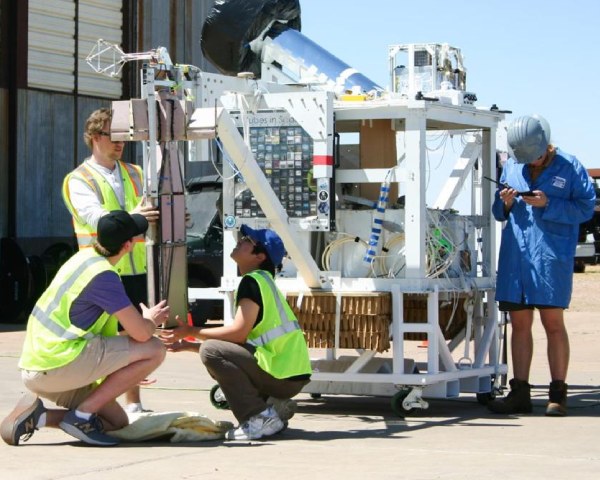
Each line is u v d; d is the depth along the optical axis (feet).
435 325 26.76
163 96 23.32
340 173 27.76
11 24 68.90
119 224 21.71
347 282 26.94
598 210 107.45
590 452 21.53
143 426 22.54
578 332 52.06
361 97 27.71
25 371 21.91
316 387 28.07
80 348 21.54
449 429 24.79
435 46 29.48
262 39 32.86
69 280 21.61
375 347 26.40
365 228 27.84
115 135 23.25
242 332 22.85
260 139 27.63
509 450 21.77
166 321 22.86
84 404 21.95
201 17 78.13
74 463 20.07
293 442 22.72
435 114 27.35
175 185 23.30
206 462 20.24
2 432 22.18
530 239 27.35
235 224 28.12
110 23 73.82
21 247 65.51
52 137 70.95
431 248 27.22
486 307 29.58
